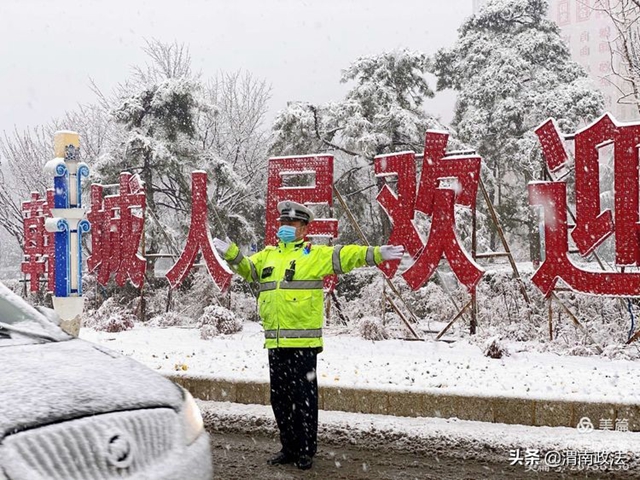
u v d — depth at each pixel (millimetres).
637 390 6906
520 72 28281
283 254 5941
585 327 11273
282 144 22766
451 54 30375
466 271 11336
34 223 19156
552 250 10555
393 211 11969
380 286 16391
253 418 7129
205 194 14375
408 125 22500
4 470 2863
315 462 6031
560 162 10617
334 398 7289
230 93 28656
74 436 3092
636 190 9961
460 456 6172
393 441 6477
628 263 9992
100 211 16766
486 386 7141
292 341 5746
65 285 12883
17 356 3670
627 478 5648
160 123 23594
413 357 9508
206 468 3479
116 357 3914
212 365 8766
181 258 14547
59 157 13156
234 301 17359
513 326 11680
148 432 3322
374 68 24266
